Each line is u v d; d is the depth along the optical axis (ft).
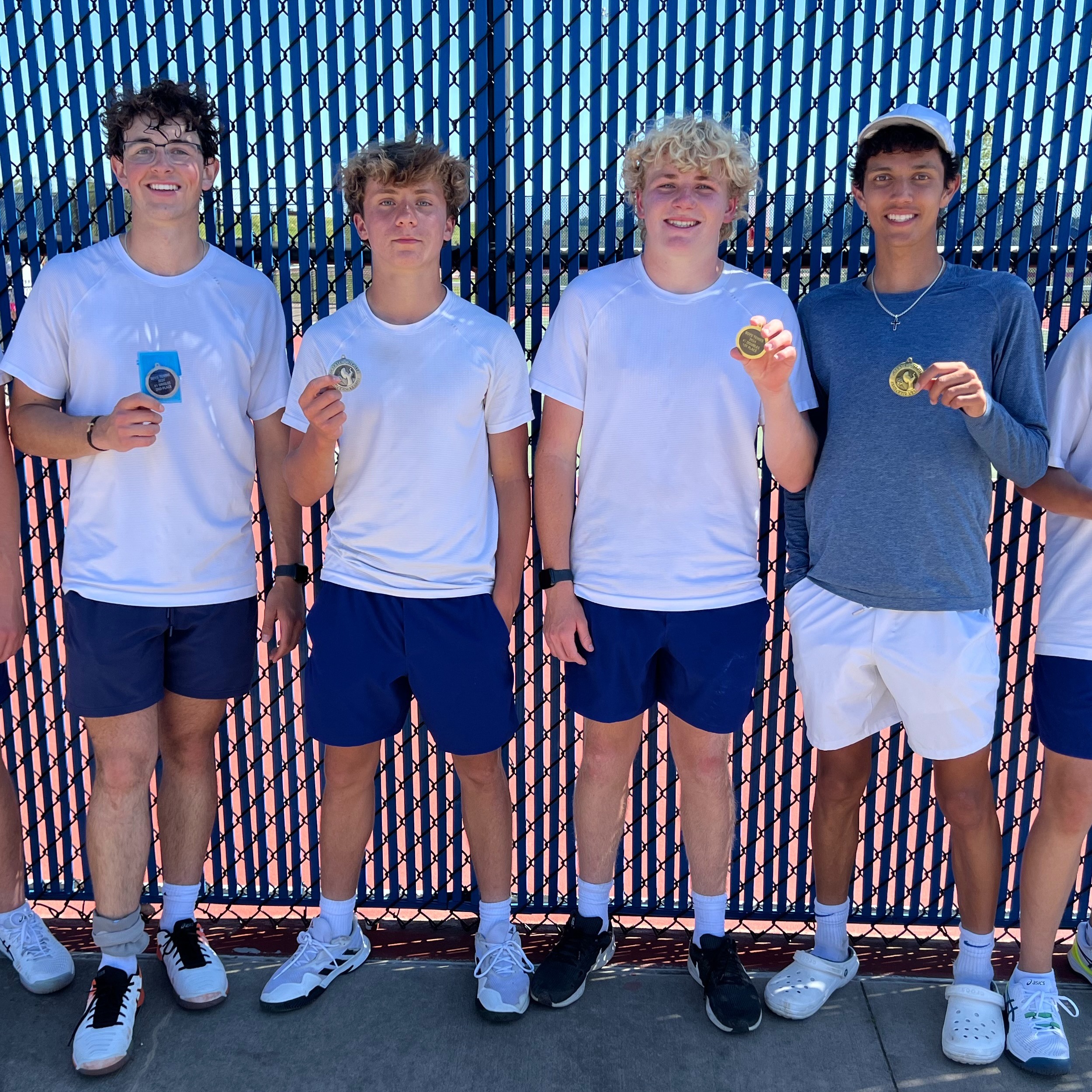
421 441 8.54
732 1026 8.85
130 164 8.32
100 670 8.58
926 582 8.37
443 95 9.40
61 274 8.55
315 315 9.93
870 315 8.54
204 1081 8.34
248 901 10.91
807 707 8.95
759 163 9.41
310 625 8.91
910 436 8.32
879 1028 9.05
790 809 11.73
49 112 9.64
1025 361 8.29
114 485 8.53
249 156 9.61
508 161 9.50
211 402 8.68
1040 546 9.87
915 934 10.57
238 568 9.02
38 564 10.44
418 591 8.67
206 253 8.87
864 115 9.27
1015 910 10.69
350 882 9.61
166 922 9.48
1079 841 8.74
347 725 8.84
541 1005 9.23
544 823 10.93
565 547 8.98
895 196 8.23
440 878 10.85
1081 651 8.54
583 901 9.60
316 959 9.39
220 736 10.65
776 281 9.66
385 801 10.77
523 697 10.53
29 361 8.57
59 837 10.89
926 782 10.38
